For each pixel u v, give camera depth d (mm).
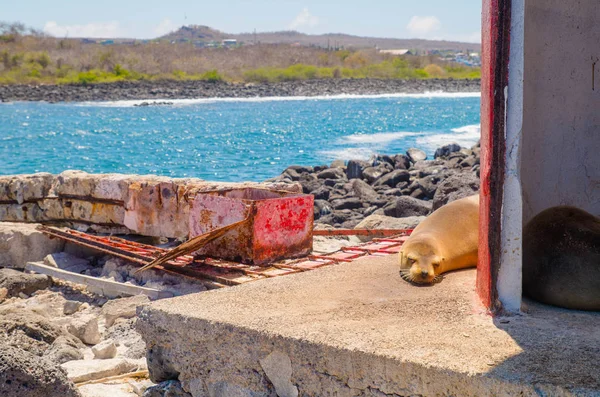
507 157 3881
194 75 97500
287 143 31922
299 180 19297
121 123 43406
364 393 3627
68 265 7965
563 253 4102
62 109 56062
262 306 4375
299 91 82812
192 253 6934
